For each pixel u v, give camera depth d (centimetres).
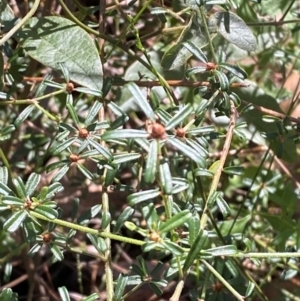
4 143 35
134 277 23
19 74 30
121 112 24
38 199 22
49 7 32
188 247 24
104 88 27
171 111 26
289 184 32
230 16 28
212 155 35
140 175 28
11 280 39
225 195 39
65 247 24
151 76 33
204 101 26
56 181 24
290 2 35
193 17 28
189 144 23
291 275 31
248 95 34
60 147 24
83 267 40
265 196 35
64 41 27
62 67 26
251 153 39
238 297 23
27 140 36
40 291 38
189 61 34
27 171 37
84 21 32
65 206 38
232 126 26
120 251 38
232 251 22
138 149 29
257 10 38
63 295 22
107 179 25
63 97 35
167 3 37
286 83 44
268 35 38
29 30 28
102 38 29
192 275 31
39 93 26
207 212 24
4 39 25
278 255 23
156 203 33
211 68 26
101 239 23
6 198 21
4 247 35
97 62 27
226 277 29
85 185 35
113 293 23
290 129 32
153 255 33
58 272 40
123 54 37
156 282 23
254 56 39
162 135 19
